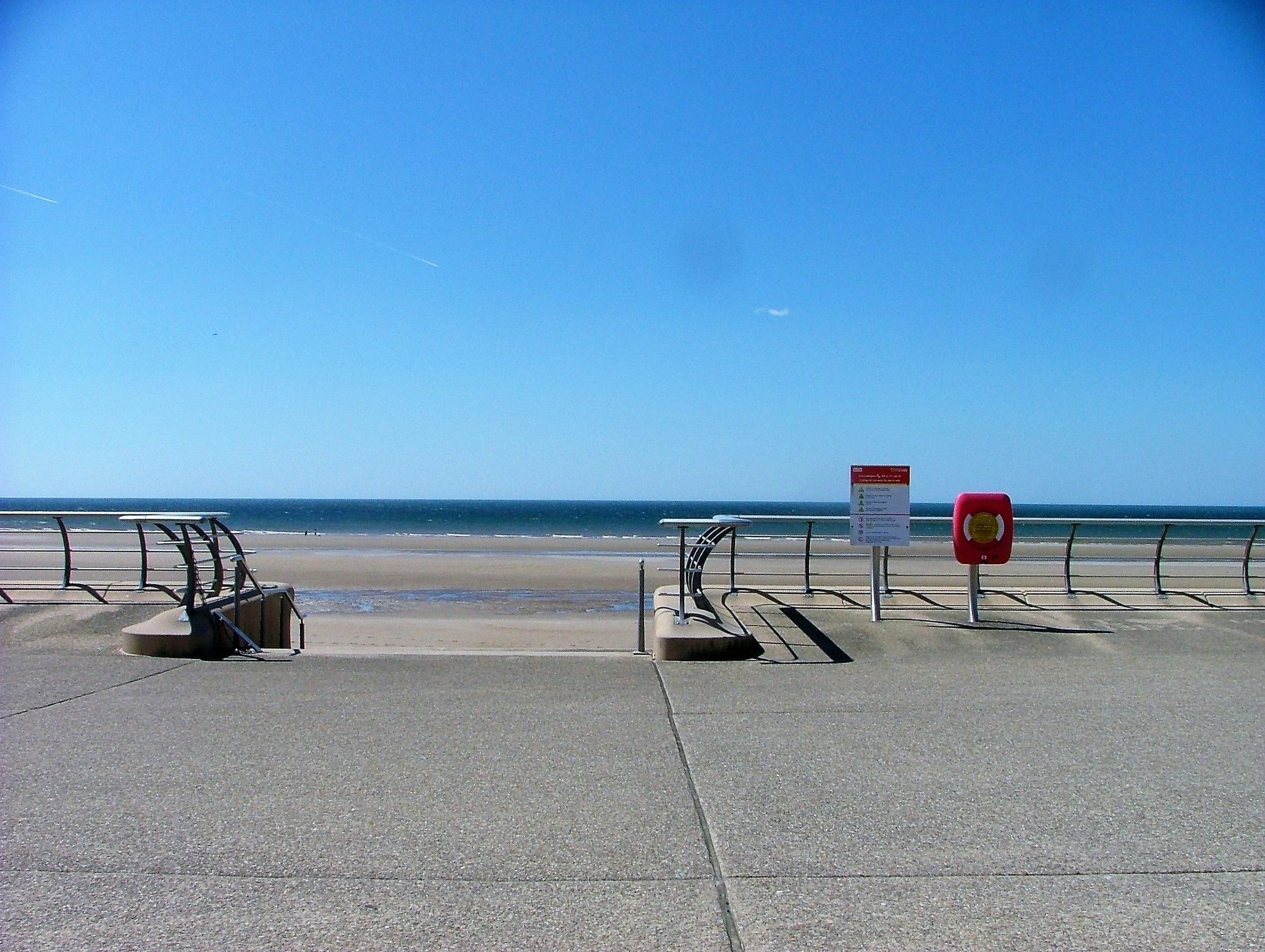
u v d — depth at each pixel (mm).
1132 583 15242
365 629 16422
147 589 10977
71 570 11391
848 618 10281
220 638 9234
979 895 3902
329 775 5414
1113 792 5203
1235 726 6621
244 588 11414
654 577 24531
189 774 5426
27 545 30469
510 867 4160
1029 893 3930
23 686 7723
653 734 6332
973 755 5891
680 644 8914
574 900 3830
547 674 8281
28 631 9789
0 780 5301
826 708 7098
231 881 3996
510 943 3477
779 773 5500
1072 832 4602
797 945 3463
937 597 11219
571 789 5188
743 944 3471
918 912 3740
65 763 5621
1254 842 4500
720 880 4035
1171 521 11414
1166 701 7383
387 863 4188
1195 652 9328
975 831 4613
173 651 9000
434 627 16672
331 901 3811
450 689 7676
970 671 8523
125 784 5242
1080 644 9570
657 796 5094
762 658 8969
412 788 5203
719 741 6176
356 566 27297
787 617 10328
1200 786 5320
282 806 4906
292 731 6363
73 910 3727
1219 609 10906
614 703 7227
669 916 3689
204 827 4605
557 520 100312
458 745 6035
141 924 3609
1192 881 4062
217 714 6809
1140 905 3816
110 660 8805
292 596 12188
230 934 3529
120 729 6375
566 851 4332
